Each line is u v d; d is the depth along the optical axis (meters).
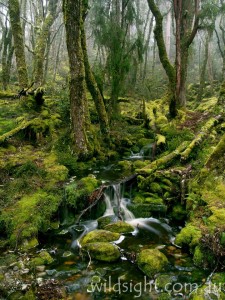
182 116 11.52
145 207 6.43
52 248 5.14
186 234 5.12
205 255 4.59
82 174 7.69
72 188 6.39
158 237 5.53
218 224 4.98
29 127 8.98
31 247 5.09
